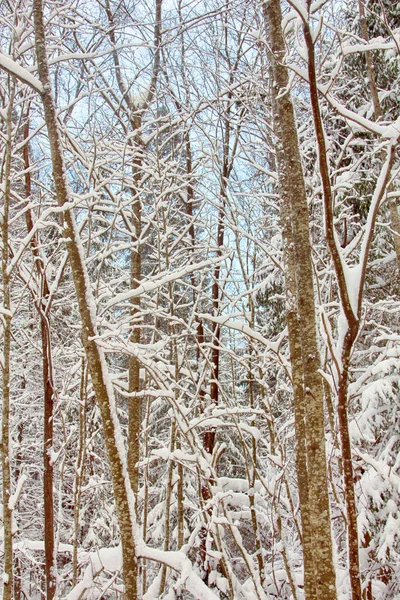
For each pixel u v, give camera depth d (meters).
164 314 4.90
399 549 5.30
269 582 5.48
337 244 2.03
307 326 2.55
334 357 2.16
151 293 6.34
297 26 2.05
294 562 5.68
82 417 4.62
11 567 3.39
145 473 4.92
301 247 2.62
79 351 4.76
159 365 5.25
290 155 2.78
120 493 3.49
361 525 5.00
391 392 5.34
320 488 2.37
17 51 3.67
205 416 5.15
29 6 3.95
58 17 4.40
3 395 3.55
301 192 2.70
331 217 2.01
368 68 5.32
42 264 4.76
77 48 5.02
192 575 4.11
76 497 4.52
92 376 3.54
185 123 5.65
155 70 5.23
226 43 5.66
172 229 5.57
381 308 5.10
